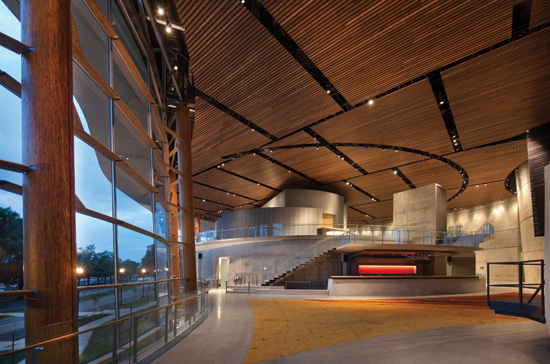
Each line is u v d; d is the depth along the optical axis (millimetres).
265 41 11656
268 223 28891
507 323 8906
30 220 3809
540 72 13070
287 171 26969
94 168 8430
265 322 8930
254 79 13875
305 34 11172
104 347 4754
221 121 17938
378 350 5848
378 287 17781
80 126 5641
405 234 22000
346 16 10422
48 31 3992
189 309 8562
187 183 15758
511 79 13547
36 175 3834
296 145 21469
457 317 9992
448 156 22531
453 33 11016
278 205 30969
